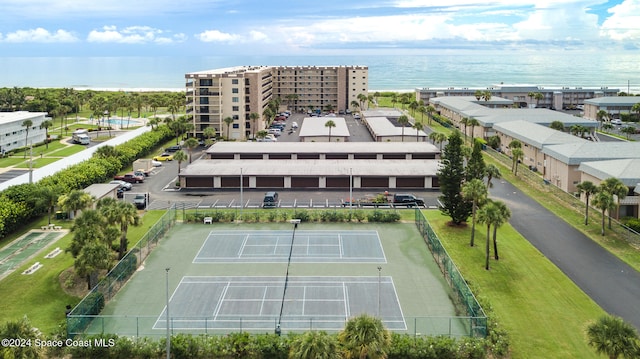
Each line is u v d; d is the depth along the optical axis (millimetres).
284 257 76500
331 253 78125
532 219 92812
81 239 65125
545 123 167875
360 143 154000
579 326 55969
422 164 126125
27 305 60625
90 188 104188
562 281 67188
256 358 49375
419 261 74750
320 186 117625
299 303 61156
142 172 125938
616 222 87438
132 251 72312
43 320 57156
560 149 115562
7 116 164375
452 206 89750
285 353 48969
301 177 117312
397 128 182625
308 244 82188
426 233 83438
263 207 101625
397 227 90875
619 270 70438
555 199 105125
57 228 87688
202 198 109312
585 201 102062
